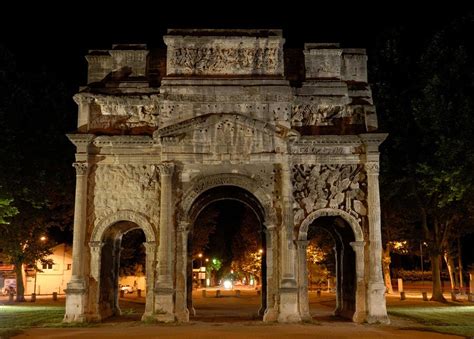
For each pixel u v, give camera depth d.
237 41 41.72
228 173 40.47
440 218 60.06
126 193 40.69
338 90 41.78
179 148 40.22
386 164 54.09
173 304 39.03
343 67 42.88
